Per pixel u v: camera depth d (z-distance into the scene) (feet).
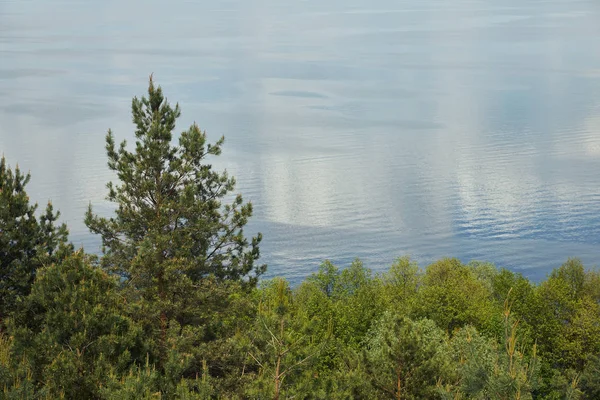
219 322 91.50
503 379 47.03
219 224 98.94
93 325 69.97
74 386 64.69
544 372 171.94
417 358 82.17
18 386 59.72
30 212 101.60
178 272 89.97
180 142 102.83
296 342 67.97
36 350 68.03
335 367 97.30
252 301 98.22
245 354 77.05
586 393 147.74
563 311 205.05
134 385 59.11
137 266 89.15
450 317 196.34
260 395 65.77
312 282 253.03
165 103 101.45
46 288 75.82
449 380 80.74
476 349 52.19
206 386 65.92
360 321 176.96
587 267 612.29
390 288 233.96
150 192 97.55
